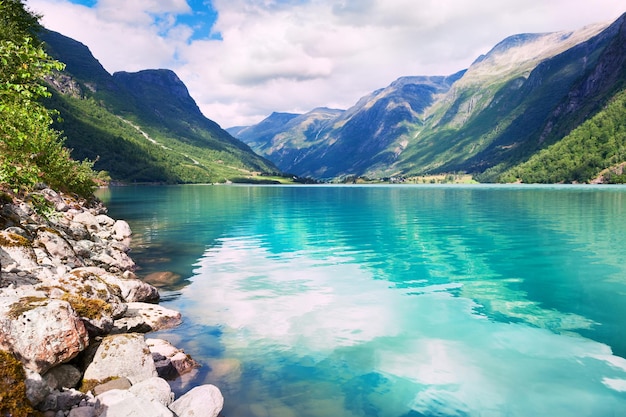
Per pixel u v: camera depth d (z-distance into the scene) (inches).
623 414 309.6
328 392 332.5
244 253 904.3
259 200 3026.6
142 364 317.7
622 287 625.0
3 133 447.5
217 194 4217.5
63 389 274.8
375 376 361.4
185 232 1235.9
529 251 889.5
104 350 313.7
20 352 261.1
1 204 591.5
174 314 486.3
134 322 428.1
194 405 274.7
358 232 1219.2
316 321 493.4
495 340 441.4
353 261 819.4
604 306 545.6
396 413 304.8
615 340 440.8
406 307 545.0
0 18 1296.8
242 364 377.1
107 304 387.5
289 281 671.1
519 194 3489.2
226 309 533.0
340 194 4178.2
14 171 504.1
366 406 313.1
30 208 705.6
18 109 420.2
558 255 844.6
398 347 421.1
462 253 882.8
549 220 1427.2
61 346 279.0
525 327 476.4
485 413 309.3
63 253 576.1
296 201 2878.9
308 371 367.6
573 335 454.0
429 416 303.1
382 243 1022.4
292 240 1080.8
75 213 1050.1
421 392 336.2
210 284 652.1
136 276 684.7
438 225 1348.4
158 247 973.8
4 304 284.7
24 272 427.8
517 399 327.6
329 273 724.0
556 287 628.4
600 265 754.8
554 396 331.9
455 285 645.3
